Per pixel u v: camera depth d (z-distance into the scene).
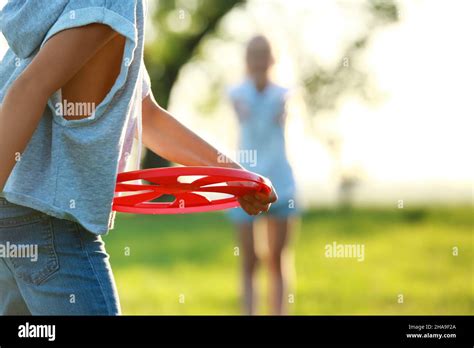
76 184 2.64
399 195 20.56
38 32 2.65
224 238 14.05
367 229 14.40
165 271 10.37
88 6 2.60
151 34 27.48
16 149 2.53
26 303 2.78
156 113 3.34
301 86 24.34
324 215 16.95
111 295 2.77
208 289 8.96
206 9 27.31
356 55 24.42
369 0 24.02
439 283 8.98
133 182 3.36
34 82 2.54
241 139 7.36
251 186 3.12
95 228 2.66
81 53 2.59
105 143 2.66
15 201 2.64
